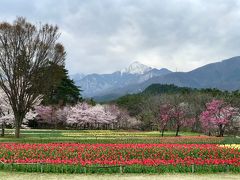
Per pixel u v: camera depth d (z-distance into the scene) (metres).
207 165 23.75
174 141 43.03
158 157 27.00
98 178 20.97
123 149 29.06
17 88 48.56
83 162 23.48
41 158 26.19
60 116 91.25
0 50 47.50
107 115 94.88
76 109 90.44
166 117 67.06
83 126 94.25
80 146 30.77
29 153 27.14
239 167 23.75
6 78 48.56
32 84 48.81
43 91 50.03
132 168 22.92
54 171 22.92
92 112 90.81
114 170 22.88
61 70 51.31
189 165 23.77
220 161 23.98
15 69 47.91
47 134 58.09
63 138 46.94
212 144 36.75
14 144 32.12
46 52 48.84
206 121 69.06
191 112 85.12
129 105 116.88
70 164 23.50
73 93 101.31
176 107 69.00
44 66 49.03
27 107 49.41
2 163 24.16
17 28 47.16
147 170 22.91
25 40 47.94
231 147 31.88
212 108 67.62
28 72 48.38
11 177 21.12
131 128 100.75
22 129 77.12
